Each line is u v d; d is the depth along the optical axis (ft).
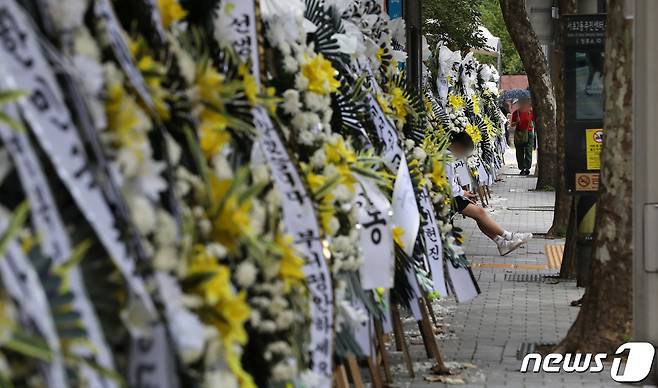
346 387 27.73
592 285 40.06
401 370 38.04
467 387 35.94
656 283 36.63
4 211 12.99
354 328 27.61
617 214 39.42
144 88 15.89
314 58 27.27
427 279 36.45
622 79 39.24
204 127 18.26
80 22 14.97
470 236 84.12
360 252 27.07
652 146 36.40
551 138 122.11
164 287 15.03
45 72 13.78
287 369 19.62
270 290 19.22
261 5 26.16
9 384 12.19
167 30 18.78
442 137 44.24
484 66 115.55
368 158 29.94
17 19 13.70
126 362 14.57
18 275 12.65
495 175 132.57
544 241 79.56
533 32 106.42
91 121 14.44
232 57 20.84
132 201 14.89
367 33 36.09
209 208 17.51
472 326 47.09
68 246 13.50
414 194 34.50
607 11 39.99
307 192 22.33
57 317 13.17
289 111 25.76
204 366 15.71
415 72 58.75
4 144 13.29
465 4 97.40
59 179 14.39
